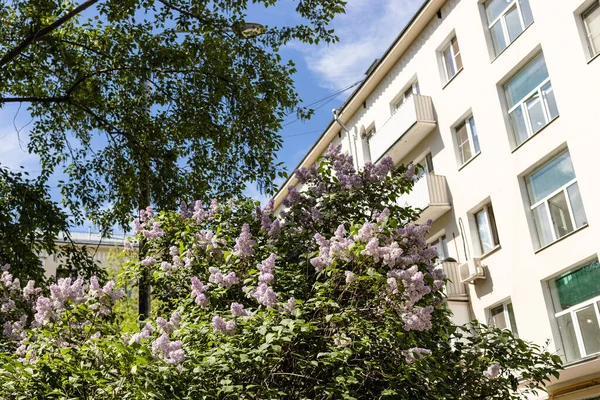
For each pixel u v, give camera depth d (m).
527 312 16.23
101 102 14.63
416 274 6.18
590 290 14.62
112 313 7.12
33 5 13.05
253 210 9.25
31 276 13.27
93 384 5.70
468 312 18.44
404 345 6.50
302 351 6.67
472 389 8.24
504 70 17.91
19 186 13.57
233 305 5.97
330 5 13.48
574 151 15.16
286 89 14.34
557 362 8.77
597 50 14.97
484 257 17.97
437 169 20.86
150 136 14.62
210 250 7.84
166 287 8.55
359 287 6.75
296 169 9.20
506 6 18.28
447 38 21.11
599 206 14.32
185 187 14.38
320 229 8.59
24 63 14.20
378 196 9.05
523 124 17.30
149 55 13.59
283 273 7.38
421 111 21.16
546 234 16.14
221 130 14.36
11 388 5.56
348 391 6.27
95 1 13.14
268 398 5.83
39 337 6.38
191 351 5.71
